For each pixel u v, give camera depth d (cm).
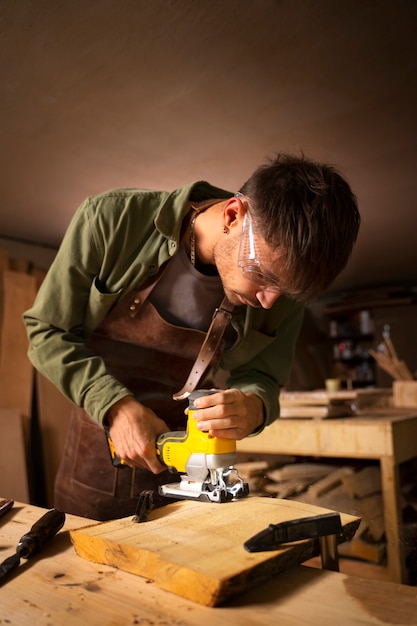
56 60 199
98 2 168
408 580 156
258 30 182
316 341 755
